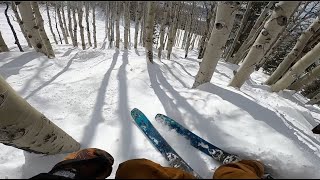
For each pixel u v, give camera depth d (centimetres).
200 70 364
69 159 206
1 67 498
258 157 243
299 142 278
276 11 290
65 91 386
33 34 557
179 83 421
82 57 573
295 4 272
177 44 1230
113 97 362
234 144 263
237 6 283
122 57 545
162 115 304
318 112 476
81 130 300
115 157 259
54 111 342
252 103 325
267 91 489
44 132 229
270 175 211
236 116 302
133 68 460
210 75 362
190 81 441
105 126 306
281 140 271
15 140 220
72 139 268
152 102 345
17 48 727
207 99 333
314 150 274
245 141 266
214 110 311
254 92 436
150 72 439
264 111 314
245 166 180
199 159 254
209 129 286
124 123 308
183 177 157
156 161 252
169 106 328
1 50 623
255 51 336
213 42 320
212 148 257
